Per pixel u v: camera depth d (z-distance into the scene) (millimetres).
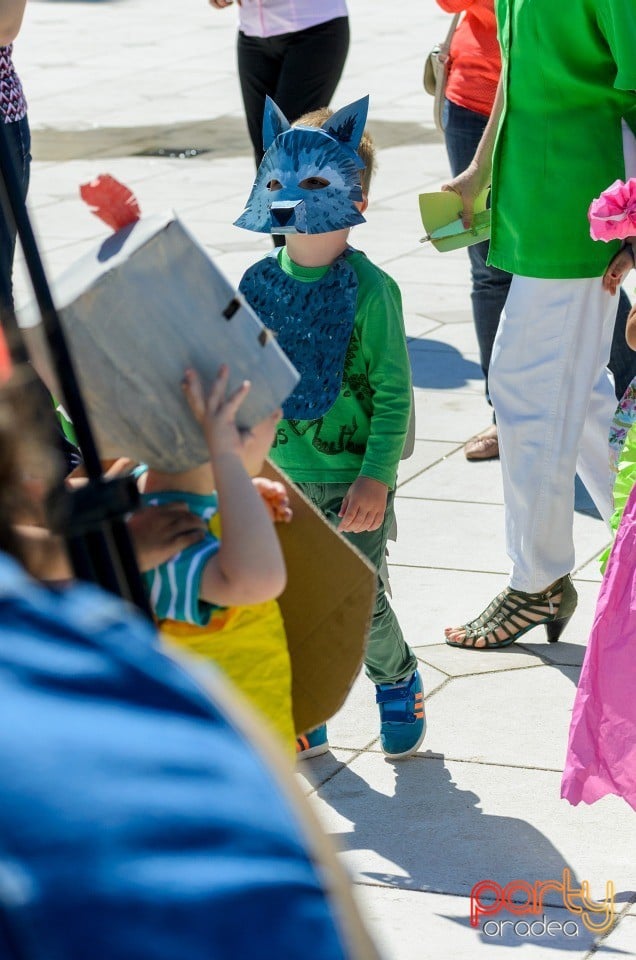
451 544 6234
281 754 1308
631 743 3857
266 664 2756
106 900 1110
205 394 2570
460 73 7047
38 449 1556
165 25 24938
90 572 1938
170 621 2686
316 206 4129
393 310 4195
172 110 17125
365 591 2832
